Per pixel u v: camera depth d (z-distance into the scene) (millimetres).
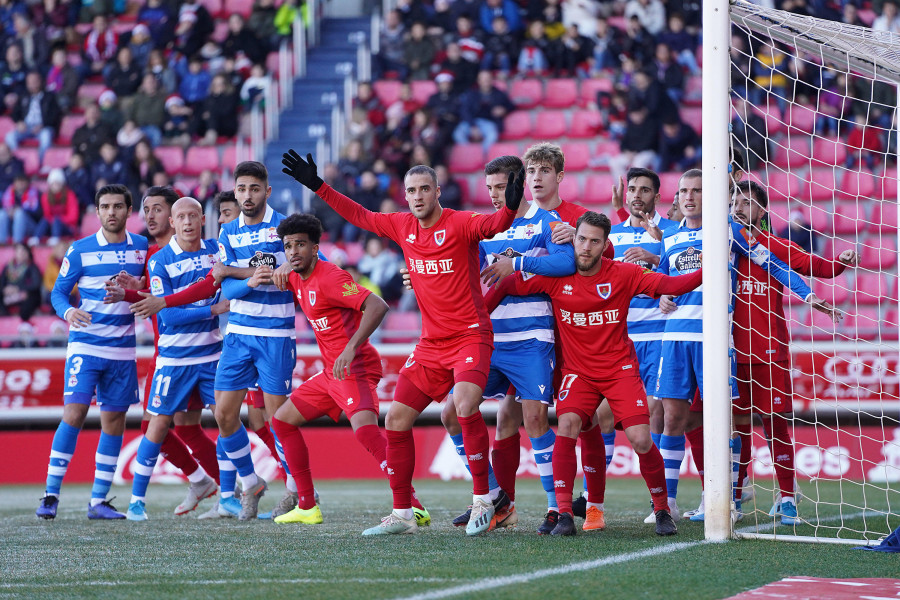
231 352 24703
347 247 52750
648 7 61812
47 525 24406
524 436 42219
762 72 56781
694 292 23672
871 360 40844
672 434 23781
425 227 19469
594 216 19312
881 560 16516
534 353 20859
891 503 29641
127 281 26141
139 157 55812
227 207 26766
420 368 19875
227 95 60312
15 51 63781
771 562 16172
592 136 59719
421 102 61938
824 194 53906
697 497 31391
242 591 14055
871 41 22141
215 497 33656
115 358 26688
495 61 62406
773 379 22812
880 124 55219
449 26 64750
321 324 21781
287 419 22609
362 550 18016
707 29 19031
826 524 23016
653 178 25000
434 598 13102
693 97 60000
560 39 62062
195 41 64062
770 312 22828
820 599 13023
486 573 15117
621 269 19703
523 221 21969
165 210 27578
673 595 13320
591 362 19875
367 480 41781
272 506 29891
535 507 27953
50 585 14977
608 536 19719
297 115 62094
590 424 20812
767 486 35375
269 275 22891
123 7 69688
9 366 43688
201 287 24875
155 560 17422
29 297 50750
